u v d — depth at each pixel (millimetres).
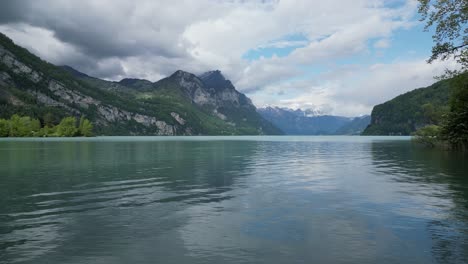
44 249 11359
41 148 83250
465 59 35000
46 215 16000
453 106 69125
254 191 22516
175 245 11734
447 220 14711
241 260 10359
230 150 80375
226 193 21812
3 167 38094
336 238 12398
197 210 16984
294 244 11789
